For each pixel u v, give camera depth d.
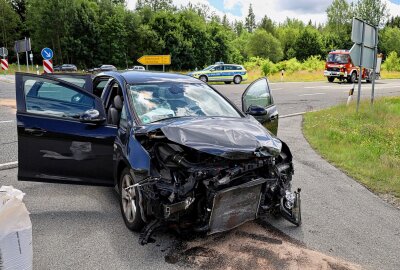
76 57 64.94
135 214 3.76
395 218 4.50
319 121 11.26
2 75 31.02
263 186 3.64
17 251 2.60
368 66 12.38
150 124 3.95
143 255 3.45
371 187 5.59
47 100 4.32
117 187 4.24
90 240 3.72
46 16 63.78
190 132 3.59
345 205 4.88
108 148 4.28
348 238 3.93
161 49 67.88
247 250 3.56
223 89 23.36
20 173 4.31
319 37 96.75
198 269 3.23
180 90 4.76
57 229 3.95
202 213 3.46
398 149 7.84
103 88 5.27
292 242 3.77
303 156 7.47
